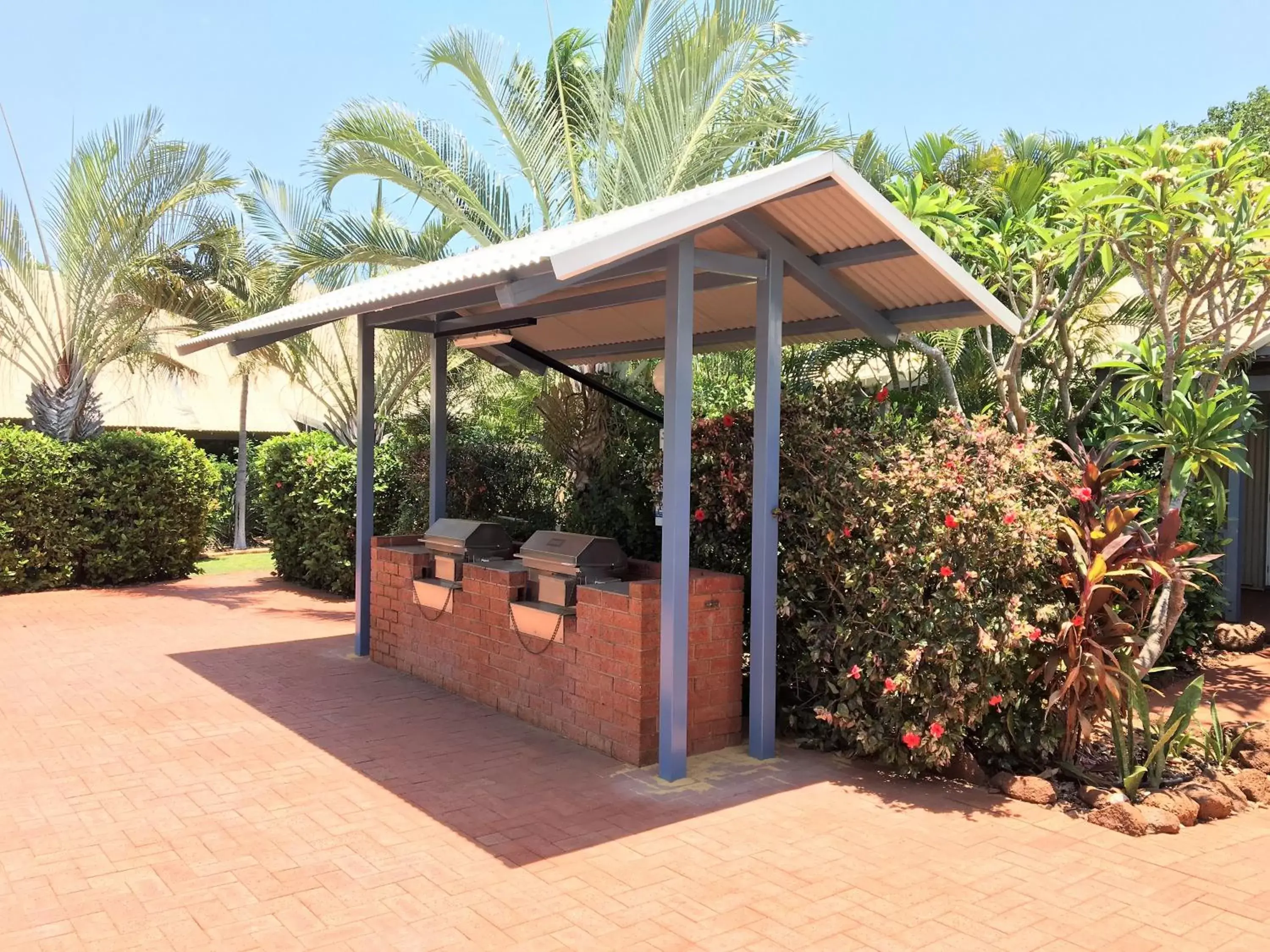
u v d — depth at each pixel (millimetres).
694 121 10758
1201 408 5980
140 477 13414
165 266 13477
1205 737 6113
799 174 5172
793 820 5086
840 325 7324
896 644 5707
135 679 8047
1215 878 4410
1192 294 6160
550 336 9062
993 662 5363
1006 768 5773
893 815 5176
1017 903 4129
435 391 9016
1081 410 9359
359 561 8961
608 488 9219
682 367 5461
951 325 6773
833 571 6160
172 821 4973
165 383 21297
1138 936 3844
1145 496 8234
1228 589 10344
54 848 4625
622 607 5965
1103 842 4836
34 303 13586
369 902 4090
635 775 5758
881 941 3799
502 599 7066
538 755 6117
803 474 6262
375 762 5949
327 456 12648
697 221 4895
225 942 3746
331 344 15711
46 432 13594
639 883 4301
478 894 4176
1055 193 8719
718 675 6285
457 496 11273
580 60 12859
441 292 5391
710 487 7027
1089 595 5422
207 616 11102
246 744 6293
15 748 6172
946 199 7945
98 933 3807
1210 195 6207
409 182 11359
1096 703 5582
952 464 5723
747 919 3965
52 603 11891
